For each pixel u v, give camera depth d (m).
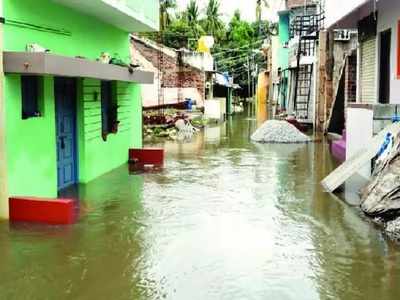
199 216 8.62
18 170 8.45
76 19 10.92
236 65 56.38
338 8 14.38
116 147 13.71
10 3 8.10
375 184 9.01
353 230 7.83
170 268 6.26
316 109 23.58
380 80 13.22
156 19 14.52
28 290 5.63
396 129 9.76
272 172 13.02
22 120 8.51
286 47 35.47
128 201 9.72
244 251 6.87
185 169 13.49
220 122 31.58
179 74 29.86
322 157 15.73
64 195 10.22
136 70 12.92
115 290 5.63
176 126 24.50
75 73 8.90
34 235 7.53
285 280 5.89
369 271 6.16
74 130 11.40
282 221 8.33
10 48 8.16
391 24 12.22
